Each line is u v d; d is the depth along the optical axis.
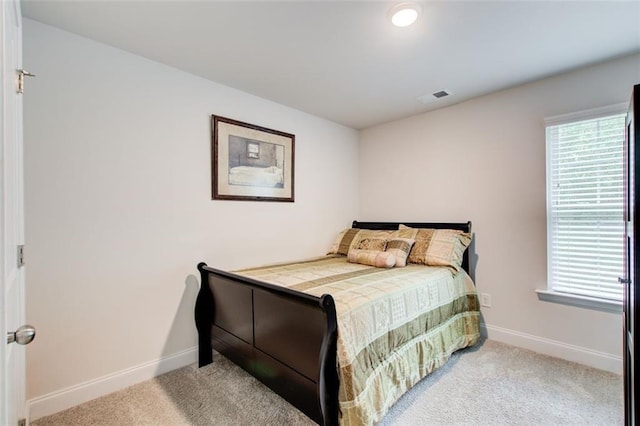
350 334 1.52
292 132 3.17
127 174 2.10
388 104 3.06
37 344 1.76
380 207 3.71
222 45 2.01
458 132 3.03
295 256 3.19
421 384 2.05
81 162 1.91
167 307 2.27
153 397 1.95
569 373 2.17
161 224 2.25
